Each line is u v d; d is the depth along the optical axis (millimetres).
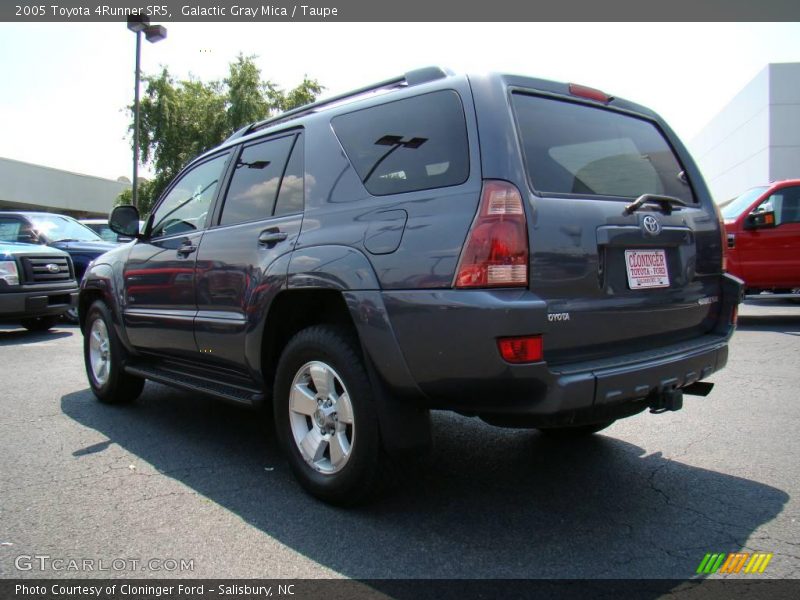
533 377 2521
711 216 3664
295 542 2832
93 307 5297
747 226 9148
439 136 2865
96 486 3492
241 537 2879
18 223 11164
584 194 2947
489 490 3422
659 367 2883
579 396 2588
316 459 3242
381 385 2900
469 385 2605
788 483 3480
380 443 2949
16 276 8859
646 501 3266
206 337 3959
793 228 8969
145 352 4793
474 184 2650
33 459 3934
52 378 6355
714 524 2994
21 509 3184
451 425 4656
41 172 41062
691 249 3406
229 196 4059
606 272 2898
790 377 5961
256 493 3389
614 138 3359
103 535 2902
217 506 3219
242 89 29344
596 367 2701
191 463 3861
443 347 2619
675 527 2967
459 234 2613
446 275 2619
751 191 9836
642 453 3990
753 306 12102
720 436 4289
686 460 3852
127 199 30500
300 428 3344
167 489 3447
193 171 4617
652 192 3465
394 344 2768
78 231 11914
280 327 3535
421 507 3205
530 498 3314
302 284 3168
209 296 3934
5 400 5449
